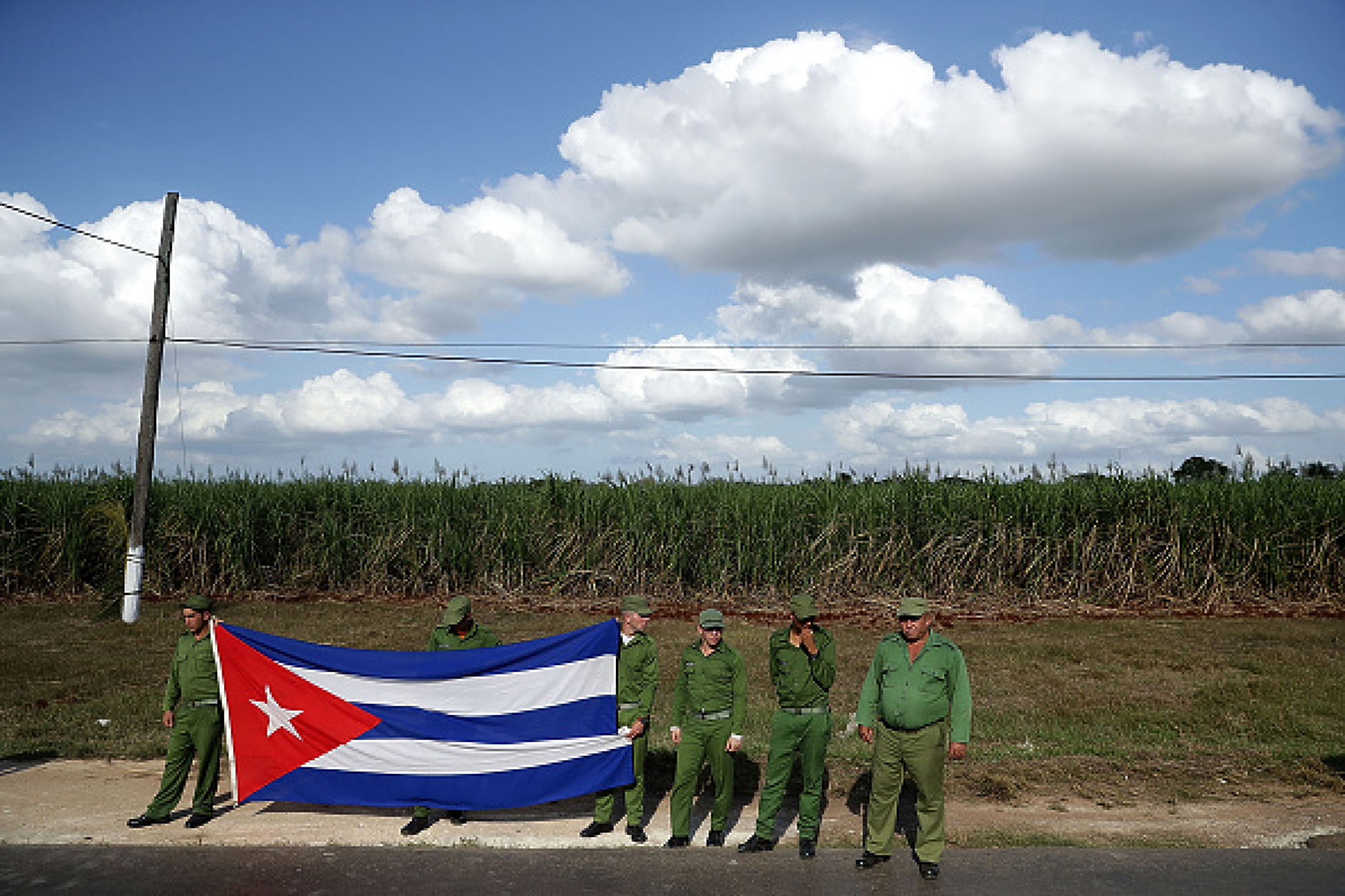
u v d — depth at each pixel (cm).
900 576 1917
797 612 673
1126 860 646
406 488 2083
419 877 609
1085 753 938
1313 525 1859
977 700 1166
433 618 1688
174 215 1864
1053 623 1670
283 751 753
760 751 938
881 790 645
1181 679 1267
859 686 1254
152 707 1112
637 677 743
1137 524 1870
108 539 1964
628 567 1928
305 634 1513
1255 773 879
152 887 583
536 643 769
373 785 746
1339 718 1081
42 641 1520
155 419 1783
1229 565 1859
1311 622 1661
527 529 1972
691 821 768
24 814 750
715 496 1997
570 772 732
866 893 582
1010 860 650
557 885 595
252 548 1980
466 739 752
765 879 611
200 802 738
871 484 2050
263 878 603
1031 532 1884
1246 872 616
